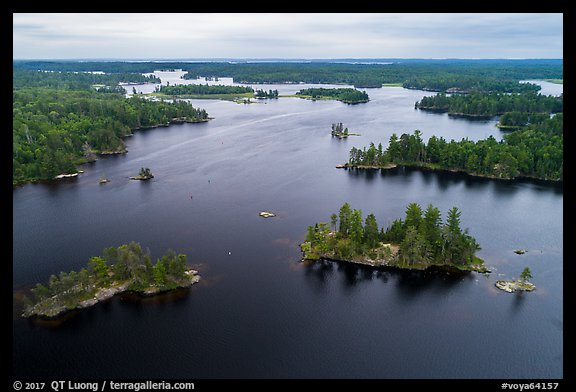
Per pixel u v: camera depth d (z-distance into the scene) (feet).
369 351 461.78
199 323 503.20
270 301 543.39
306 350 462.60
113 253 588.09
